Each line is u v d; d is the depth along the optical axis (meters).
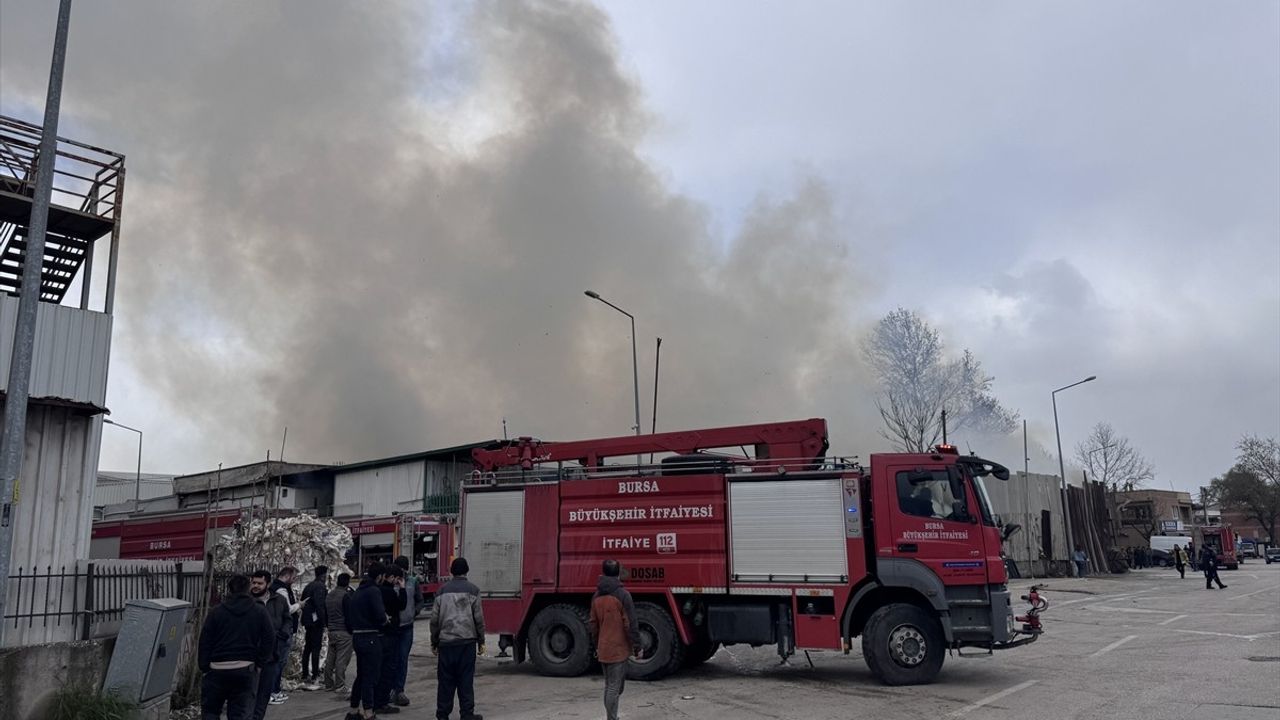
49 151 9.43
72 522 10.91
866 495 12.06
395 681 10.46
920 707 9.73
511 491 13.67
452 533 16.94
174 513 28.17
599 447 14.17
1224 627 17.30
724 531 12.35
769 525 12.16
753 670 13.03
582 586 12.91
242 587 7.63
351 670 13.86
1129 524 75.50
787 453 13.20
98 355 12.63
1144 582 37.47
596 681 12.26
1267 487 89.06
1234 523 108.94
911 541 11.45
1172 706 9.18
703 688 11.46
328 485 42.66
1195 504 110.94
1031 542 42.69
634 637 8.88
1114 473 76.06
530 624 13.25
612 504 13.03
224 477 41.28
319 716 10.11
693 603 12.49
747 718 9.41
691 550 12.44
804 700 10.38
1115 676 11.36
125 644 8.91
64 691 8.46
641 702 10.53
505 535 13.54
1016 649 14.63
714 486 12.53
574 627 12.71
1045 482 45.44
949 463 11.66
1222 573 48.81
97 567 9.65
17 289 15.39
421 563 27.08
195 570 11.61
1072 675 11.57
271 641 7.61
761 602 12.20
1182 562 40.19
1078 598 27.80
